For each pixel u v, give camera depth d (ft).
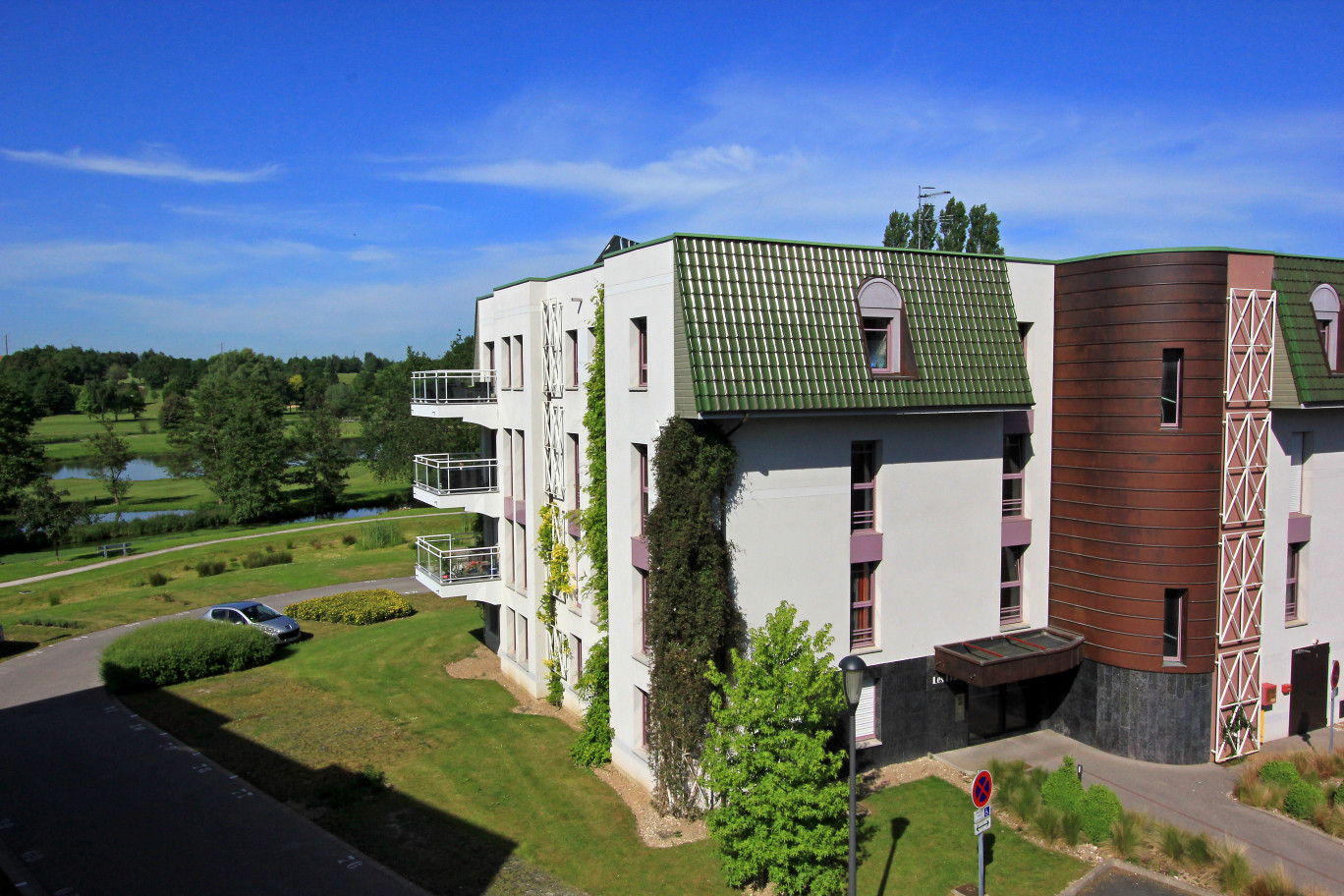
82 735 68.54
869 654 57.26
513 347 79.36
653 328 52.44
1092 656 61.98
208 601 123.24
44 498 180.14
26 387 458.50
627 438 56.34
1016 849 47.88
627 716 58.29
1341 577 67.05
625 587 57.57
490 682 82.28
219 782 58.59
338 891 44.19
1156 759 59.41
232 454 214.07
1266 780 54.75
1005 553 64.69
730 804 44.88
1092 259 61.05
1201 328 57.57
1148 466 58.54
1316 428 64.49
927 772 57.88
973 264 60.23
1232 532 59.52
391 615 111.86
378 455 240.73
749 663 43.75
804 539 53.83
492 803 54.90
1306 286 61.98
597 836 50.21
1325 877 44.65
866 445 57.26
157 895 43.73
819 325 52.65
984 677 56.08
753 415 48.75
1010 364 59.21
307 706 75.51
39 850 48.75
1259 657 61.93
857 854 47.29
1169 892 43.60
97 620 112.37
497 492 84.74
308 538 177.68
